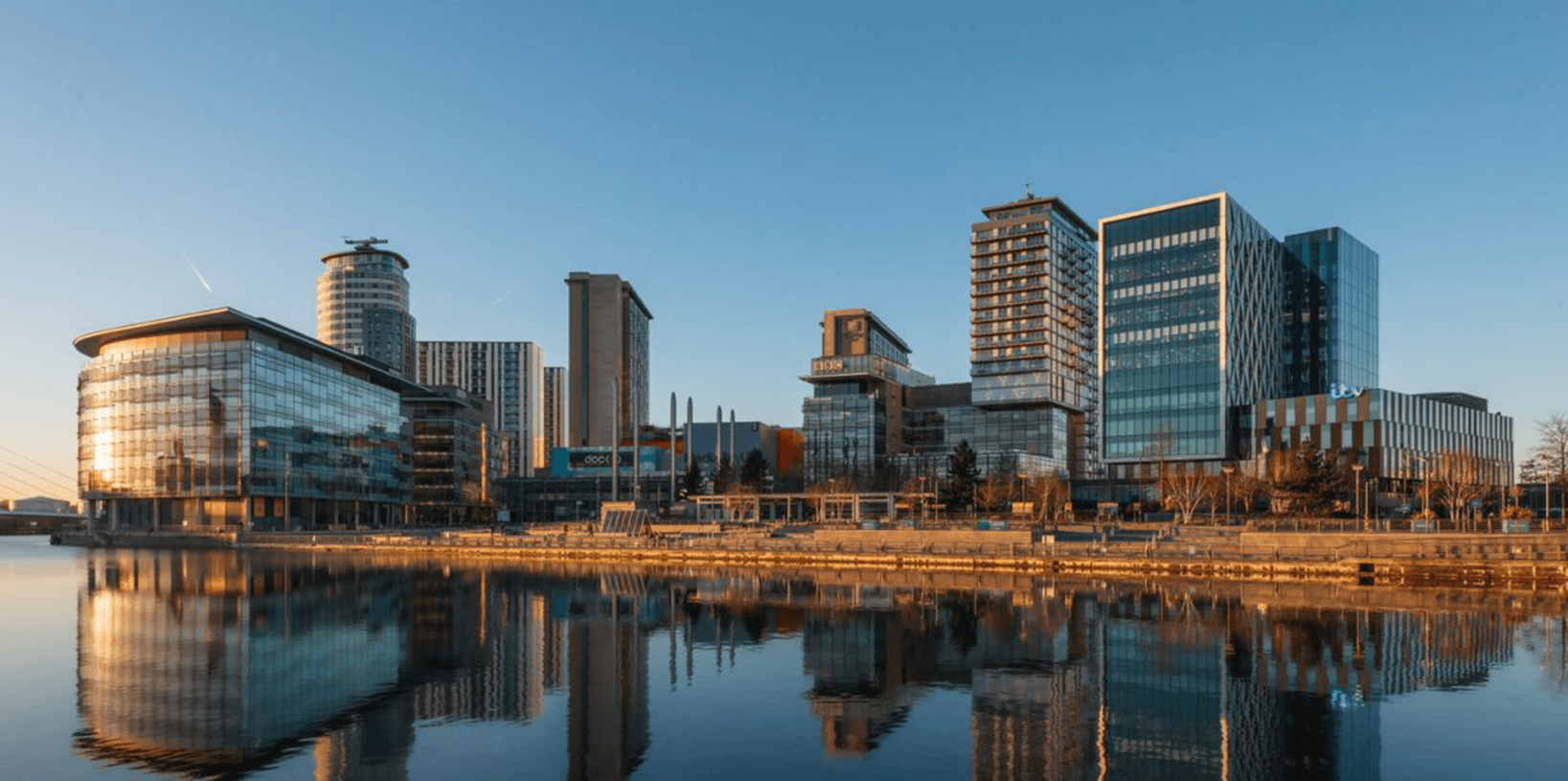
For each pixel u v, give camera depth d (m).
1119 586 75.12
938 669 42.94
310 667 44.41
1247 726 32.97
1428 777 27.61
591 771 28.30
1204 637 50.28
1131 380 196.25
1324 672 41.75
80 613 63.50
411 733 32.69
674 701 37.16
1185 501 133.00
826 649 48.25
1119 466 197.50
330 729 33.22
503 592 75.25
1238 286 194.00
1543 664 42.97
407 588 78.75
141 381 162.12
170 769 28.84
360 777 27.88
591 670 43.41
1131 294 197.75
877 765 28.83
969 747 30.81
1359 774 27.97
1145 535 107.75
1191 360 189.00
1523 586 70.44
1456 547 75.31
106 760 29.64
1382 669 42.16
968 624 55.78
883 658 45.50
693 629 55.12
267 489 160.62
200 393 158.00
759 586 78.62
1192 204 191.75
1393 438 171.75
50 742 31.67
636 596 71.69
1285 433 180.38
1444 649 46.56
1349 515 141.00
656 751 30.34
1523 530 86.06
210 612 63.75
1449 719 33.88
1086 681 40.22
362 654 47.72
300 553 128.25
